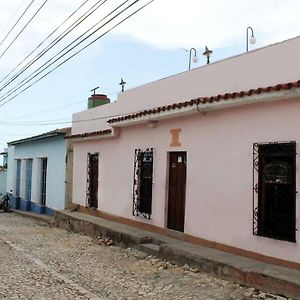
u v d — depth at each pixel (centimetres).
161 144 1156
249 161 846
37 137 2214
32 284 790
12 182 2831
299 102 744
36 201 2325
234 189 883
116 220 1408
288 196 763
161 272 881
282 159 781
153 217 1185
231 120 900
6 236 1433
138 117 1188
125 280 827
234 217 880
